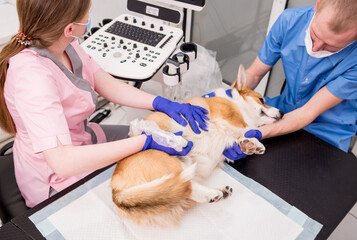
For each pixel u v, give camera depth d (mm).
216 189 728
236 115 957
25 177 965
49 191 955
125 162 774
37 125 698
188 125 908
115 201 701
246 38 1953
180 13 1304
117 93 1082
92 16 1759
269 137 925
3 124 936
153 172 738
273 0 1614
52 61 830
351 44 951
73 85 897
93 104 997
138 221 674
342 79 956
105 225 671
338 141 1133
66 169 708
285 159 846
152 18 1393
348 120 1116
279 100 1356
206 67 1538
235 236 654
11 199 973
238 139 867
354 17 736
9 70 758
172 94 1474
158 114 957
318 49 917
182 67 1183
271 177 792
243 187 761
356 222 1349
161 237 647
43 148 698
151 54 1249
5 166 1055
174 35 1342
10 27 1464
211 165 817
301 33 1066
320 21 812
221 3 1927
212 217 688
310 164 832
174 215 686
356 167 826
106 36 1327
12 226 671
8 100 823
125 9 1924
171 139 792
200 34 2213
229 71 2209
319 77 1092
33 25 735
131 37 1324
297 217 697
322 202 734
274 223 682
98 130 1190
